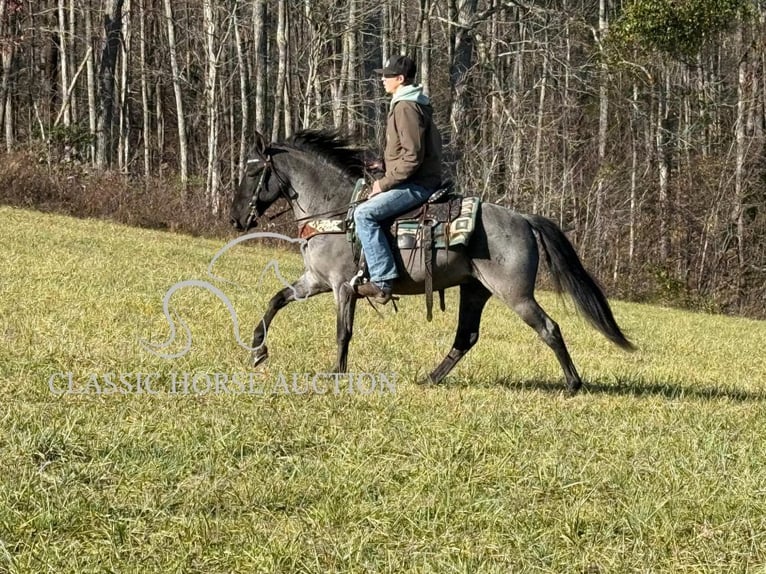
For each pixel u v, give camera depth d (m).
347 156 10.71
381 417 8.91
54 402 8.79
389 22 48.19
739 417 10.02
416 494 6.88
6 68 47.75
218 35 50.28
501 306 21.75
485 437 8.34
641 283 35.72
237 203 11.05
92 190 33.12
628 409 10.09
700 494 7.11
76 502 6.39
